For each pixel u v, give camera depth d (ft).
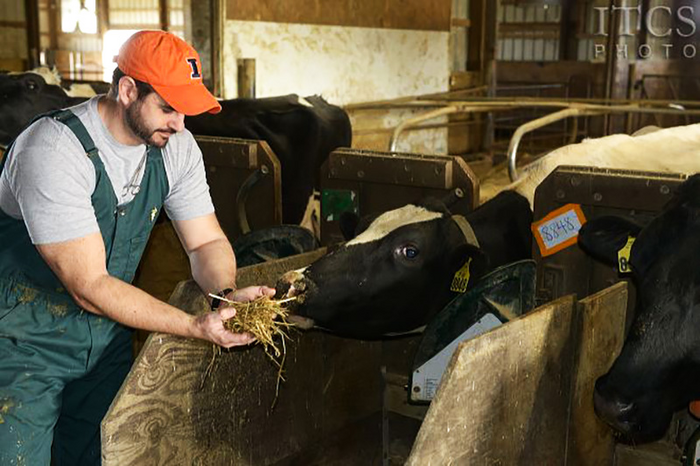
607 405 7.97
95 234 7.36
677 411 9.16
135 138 7.58
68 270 7.26
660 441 9.41
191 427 8.43
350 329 9.63
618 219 8.60
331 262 9.26
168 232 12.94
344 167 11.78
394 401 11.47
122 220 7.87
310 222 19.08
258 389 9.33
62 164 7.23
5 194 7.57
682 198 7.97
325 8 29.94
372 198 11.70
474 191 10.88
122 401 7.57
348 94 31.71
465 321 8.75
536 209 10.21
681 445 9.27
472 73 39.68
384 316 9.50
